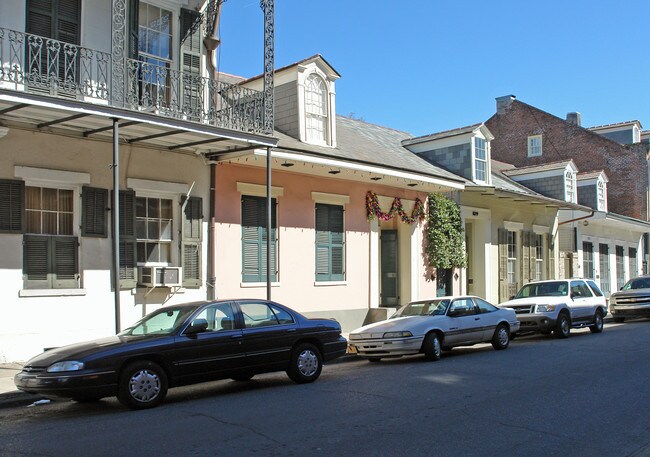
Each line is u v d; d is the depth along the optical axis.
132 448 6.38
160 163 13.40
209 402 8.79
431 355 12.66
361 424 7.30
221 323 9.41
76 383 7.82
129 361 8.28
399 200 19.56
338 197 17.62
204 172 14.27
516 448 6.30
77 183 12.11
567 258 29.09
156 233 13.55
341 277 17.78
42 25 11.80
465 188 20.30
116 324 10.27
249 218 15.36
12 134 11.31
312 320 10.59
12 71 10.06
